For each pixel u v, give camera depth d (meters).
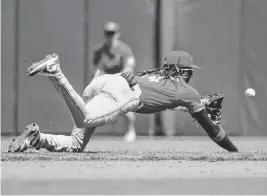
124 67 40.53
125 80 33.28
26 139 32.75
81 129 34.12
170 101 34.22
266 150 38.69
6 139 50.97
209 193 19.44
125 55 40.56
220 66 56.97
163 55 56.12
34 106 56.06
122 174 23.28
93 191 19.48
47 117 56.12
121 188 20.08
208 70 56.81
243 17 57.09
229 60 57.03
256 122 57.31
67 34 56.00
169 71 34.81
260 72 57.16
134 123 56.59
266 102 57.28
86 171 24.31
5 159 29.14
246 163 28.39
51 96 56.12
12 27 55.72
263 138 54.53
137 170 24.81
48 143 33.31
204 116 34.66
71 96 31.17
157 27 56.53
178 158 30.48
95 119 32.19
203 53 56.78
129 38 56.41
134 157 30.53
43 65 30.09
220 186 20.73
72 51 56.03
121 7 56.28
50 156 30.45
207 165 27.28
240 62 57.12
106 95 32.84
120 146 43.25
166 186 20.53
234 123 57.19
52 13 55.94
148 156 31.06
